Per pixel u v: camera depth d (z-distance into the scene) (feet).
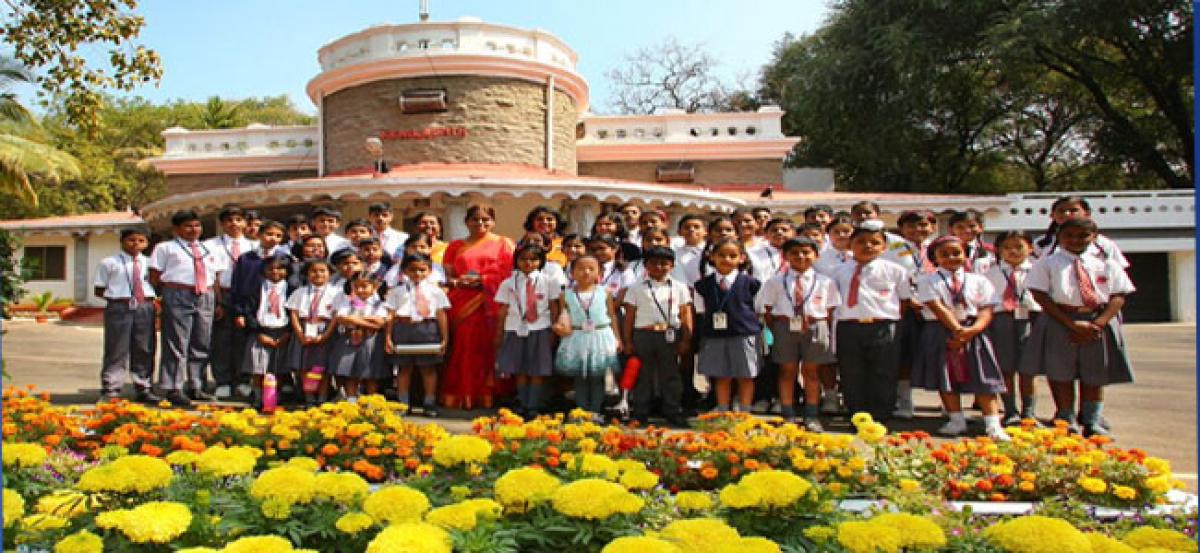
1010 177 115.65
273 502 8.88
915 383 21.11
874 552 8.21
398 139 57.52
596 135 72.38
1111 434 20.22
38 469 11.39
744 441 13.61
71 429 14.93
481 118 57.41
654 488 11.46
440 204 48.78
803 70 95.96
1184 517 11.55
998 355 22.36
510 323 22.11
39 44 39.50
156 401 23.35
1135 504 12.33
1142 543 9.18
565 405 23.91
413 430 14.85
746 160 71.10
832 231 23.22
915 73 83.20
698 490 13.25
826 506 9.98
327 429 13.94
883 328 20.66
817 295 20.77
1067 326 19.48
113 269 23.08
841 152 104.53
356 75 58.29
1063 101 99.71
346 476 9.57
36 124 65.05
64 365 34.71
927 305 20.15
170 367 22.93
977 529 10.42
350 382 23.08
